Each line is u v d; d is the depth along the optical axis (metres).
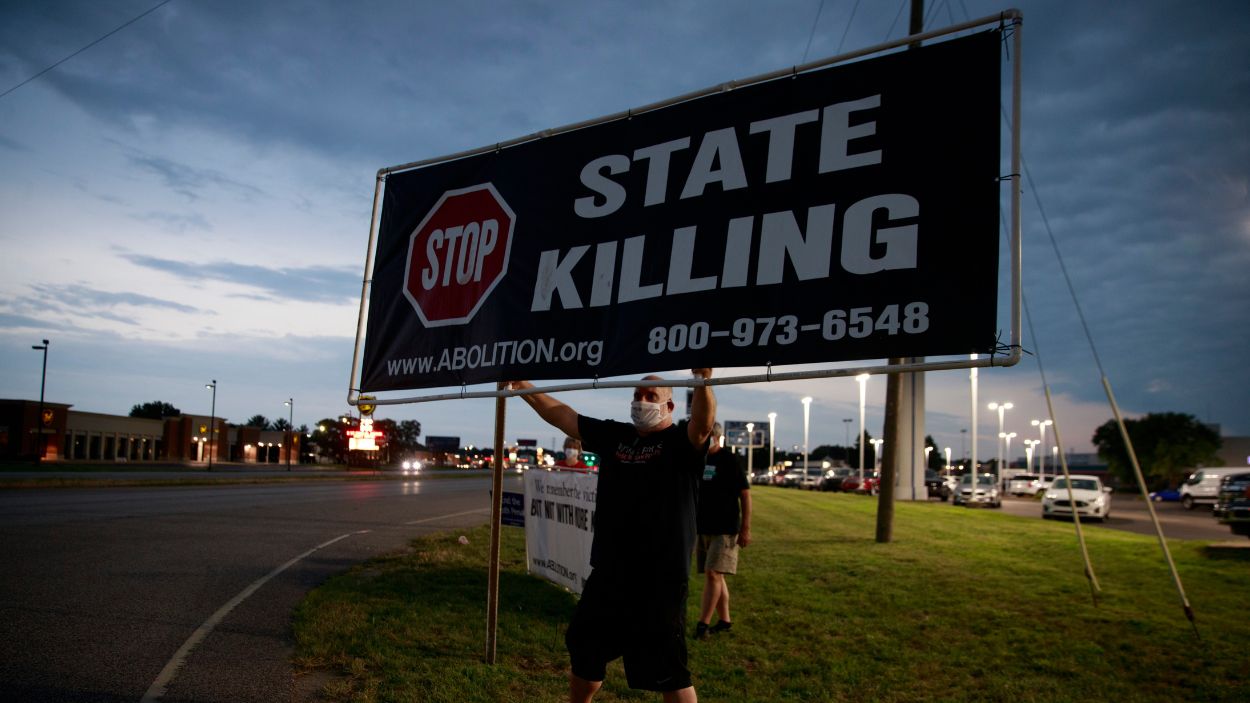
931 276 3.93
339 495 28.17
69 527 12.96
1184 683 5.84
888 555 12.56
